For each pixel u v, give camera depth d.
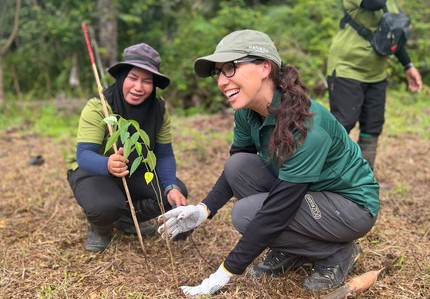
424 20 8.89
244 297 2.42
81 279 2.64
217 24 8.41
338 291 2.34
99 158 2.61
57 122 7.14
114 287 2.56
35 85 9.09
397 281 2.60
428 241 3.07
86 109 2.77
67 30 8.59
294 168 2.15
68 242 3.12
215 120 6.79
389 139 5.61
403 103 7.35
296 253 2.46
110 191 2.82
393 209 3.62
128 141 2.30
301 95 2.17
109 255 2.92
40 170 4.79
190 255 2.92
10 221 3.52
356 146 2.47
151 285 2.56
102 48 8.59
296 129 2.14
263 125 2.26
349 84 3.67
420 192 4.02
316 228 2.36
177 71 8.18
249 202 2.43
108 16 8.49
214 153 5.23
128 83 2.71
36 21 8.96
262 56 2.13
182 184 3.06
